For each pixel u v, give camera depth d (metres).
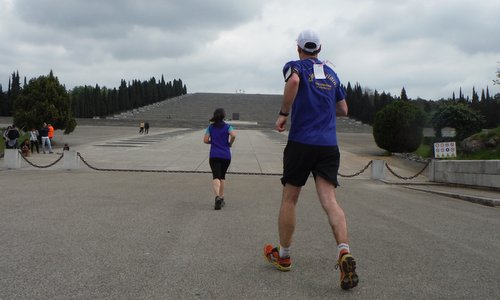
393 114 23.91
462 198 10.94
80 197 9.02
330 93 4.20
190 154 22.31
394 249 5.38
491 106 62.62
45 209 7.46
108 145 27.78
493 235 6.43
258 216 7.45
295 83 3.97
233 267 4.43
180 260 4.63
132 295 3.59
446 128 21.25
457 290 3.89
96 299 3.48
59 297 3.50
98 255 4.73
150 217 7.03
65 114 30.86
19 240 5.28
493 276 4.33
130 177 13.59
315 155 4.05
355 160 22.66
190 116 81.44
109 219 6.75
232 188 11.60
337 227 3.88
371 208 8.85
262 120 81.81
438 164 15.27
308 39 4.25
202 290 3.75
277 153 24.16
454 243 5.80
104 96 97.00
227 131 8.43
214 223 6.72
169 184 12.03
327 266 4.54
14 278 3.92
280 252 4.29
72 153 15.85
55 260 4.50
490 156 17.73
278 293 3.71
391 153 25.55
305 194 10.53
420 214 8.26
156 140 32.78
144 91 103.12
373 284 4.01
